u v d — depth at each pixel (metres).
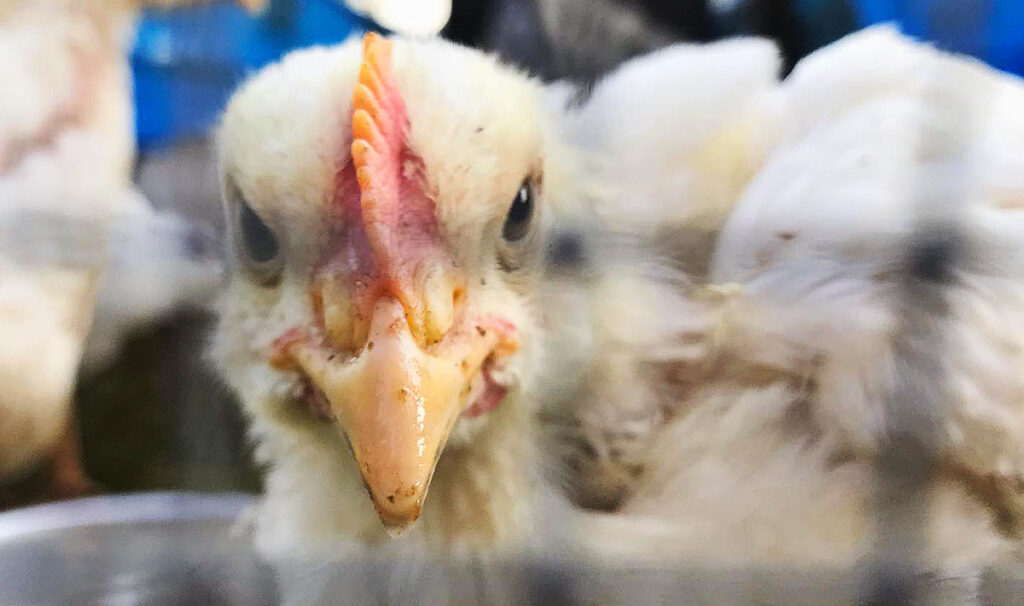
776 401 0.16
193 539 0.18
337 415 0.14
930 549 0.15
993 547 0.15
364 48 0.14
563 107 0.17
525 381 0.15
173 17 0.21
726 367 0.16
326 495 0.16
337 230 0.14
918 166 0.16
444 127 0.14
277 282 0.15
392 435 0.13
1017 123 0.16
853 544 0.15
